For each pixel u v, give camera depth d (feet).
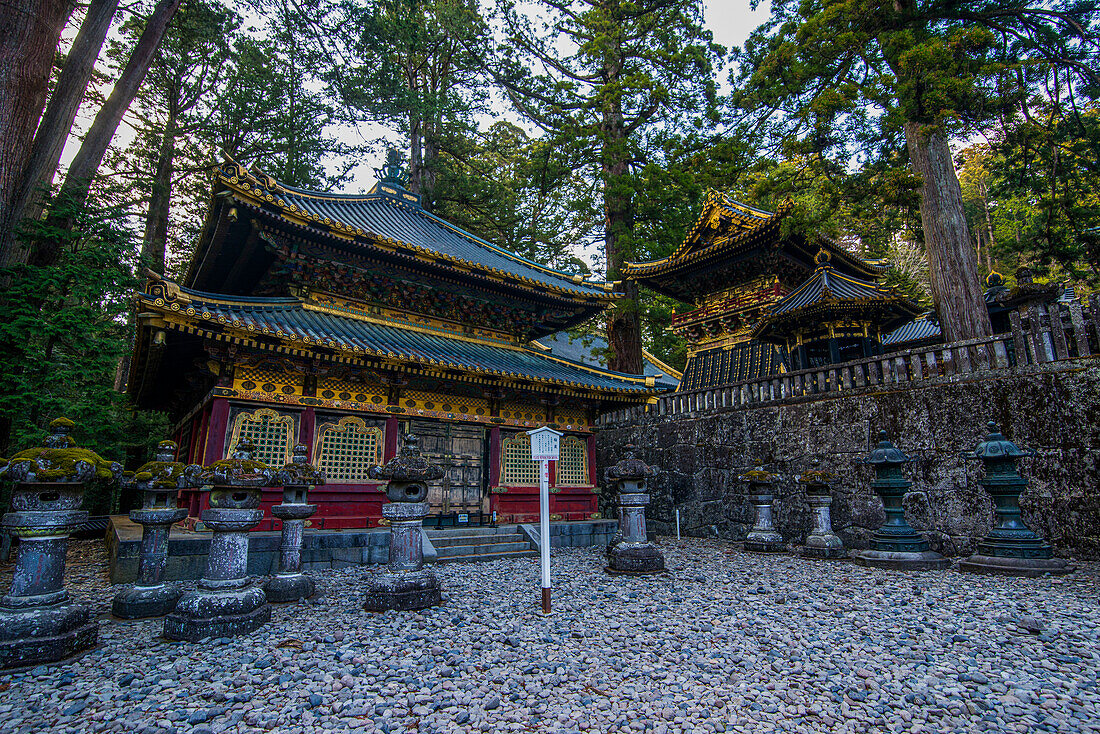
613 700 13.92
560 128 70.64
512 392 47.73
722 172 50.93
